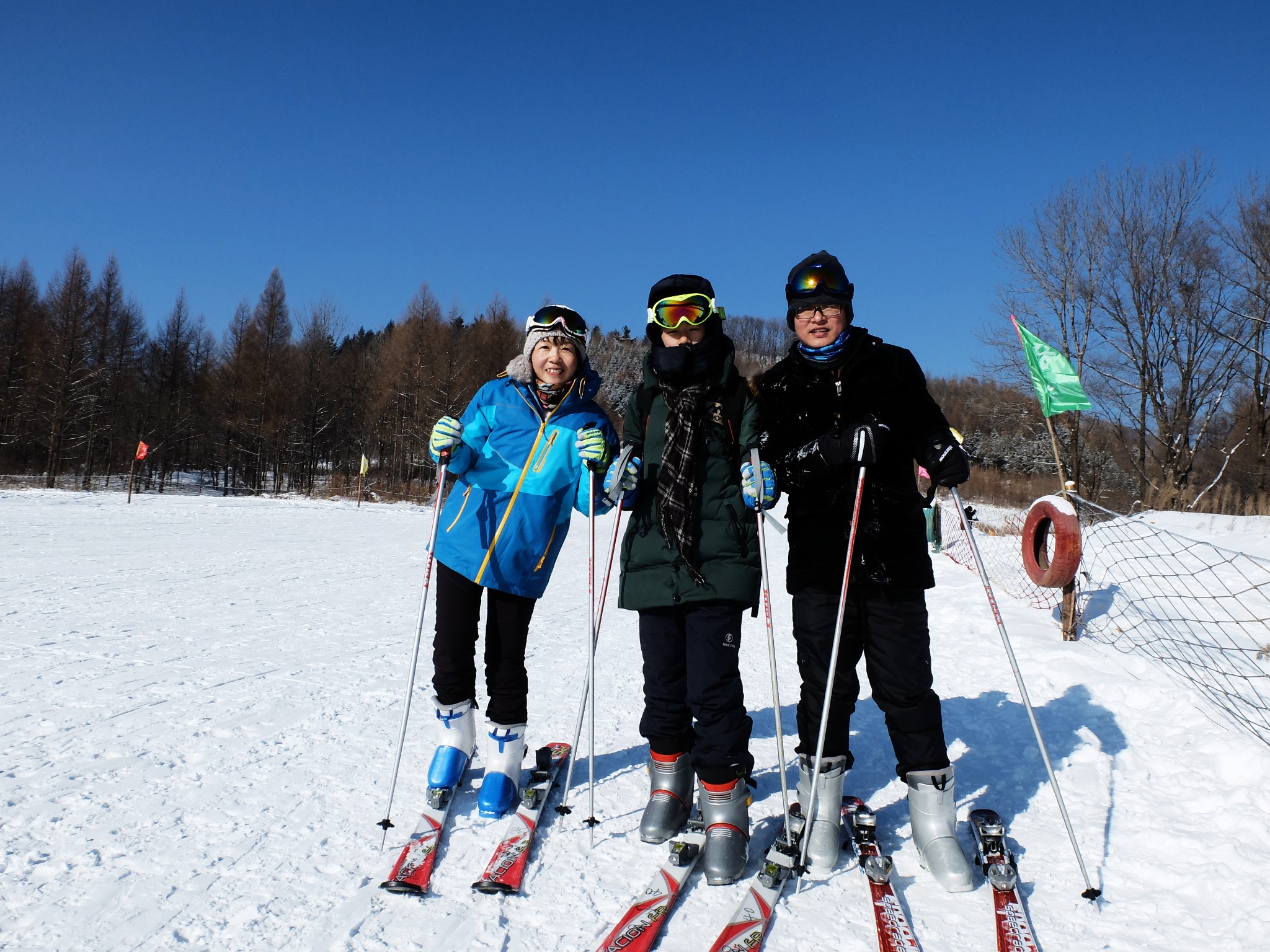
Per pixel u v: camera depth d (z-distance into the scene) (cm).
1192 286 2016
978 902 200
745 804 221
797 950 177
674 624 235
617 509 240
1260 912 186
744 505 228
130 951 164
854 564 225
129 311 4019
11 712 321
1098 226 2052
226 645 467
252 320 3975
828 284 228
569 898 196
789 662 491
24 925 171
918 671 221
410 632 532
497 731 253
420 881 195
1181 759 289
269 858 207
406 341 4156
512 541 252
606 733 328
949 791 220
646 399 249
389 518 1867
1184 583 650
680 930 185
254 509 1852
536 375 270
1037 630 534
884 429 218
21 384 3500
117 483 3741
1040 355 470
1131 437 2175
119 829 219
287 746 295
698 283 233
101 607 571
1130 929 186
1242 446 2136
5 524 1176
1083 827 241
